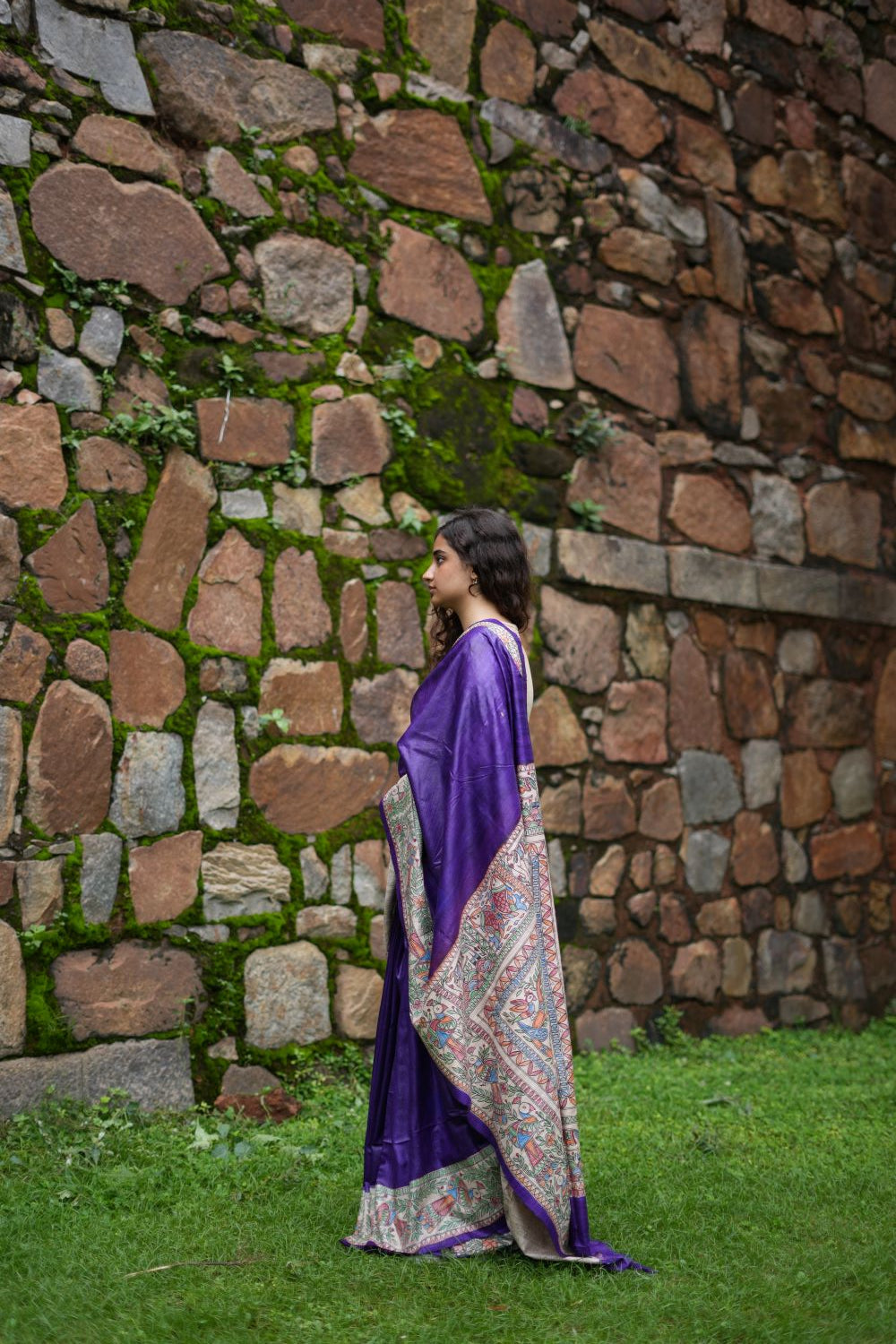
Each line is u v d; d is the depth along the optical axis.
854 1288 2.53
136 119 4.10
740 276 5.98
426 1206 2.71
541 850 2.78
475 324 4.97
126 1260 2.60
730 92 6.04
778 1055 5.27
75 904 3.72
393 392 4.68
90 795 3.79
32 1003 3.61
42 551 3.76
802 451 6.20
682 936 5.47
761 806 5.86
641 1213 3.00
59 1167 3.22
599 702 5.26
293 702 4.28
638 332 5.53
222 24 4.34
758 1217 3.02
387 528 4.61
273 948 4.14
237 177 4.34
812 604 6.10
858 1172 3.39
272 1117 3.87
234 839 4.10
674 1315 2.40
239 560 4.21
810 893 6.04
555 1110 2.64
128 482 3.97
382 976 4.39
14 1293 2.38
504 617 2.97
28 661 3.69
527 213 5.20
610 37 5.56
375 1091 2.83
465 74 5.04
